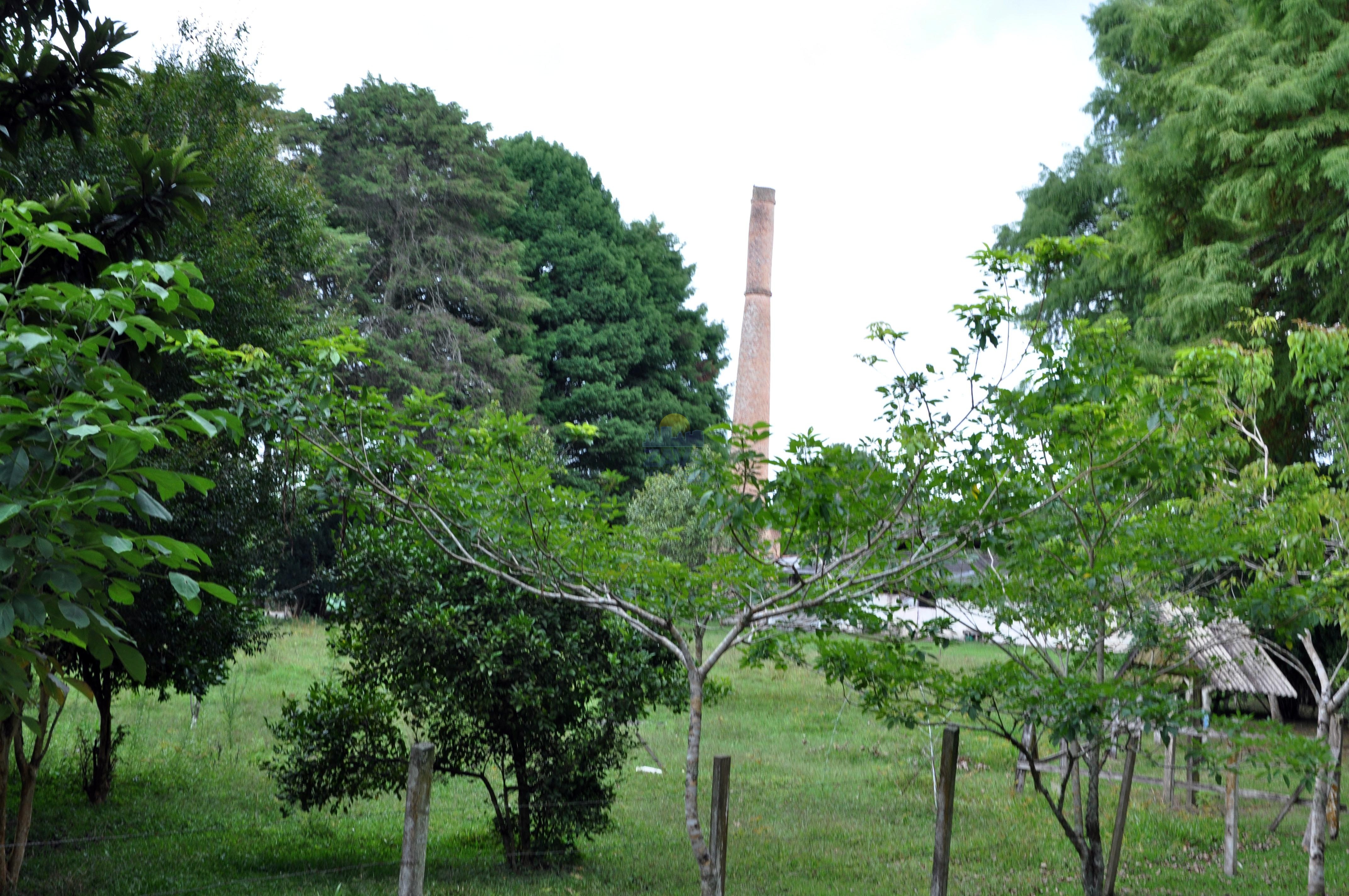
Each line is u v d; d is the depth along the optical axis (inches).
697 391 1727.4
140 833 436.5
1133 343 701.9
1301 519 352.8
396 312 1423.5
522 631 390.6
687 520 995.9
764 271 1775.3
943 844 325.4
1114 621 348.5
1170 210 720.3
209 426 162.2
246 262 430.9
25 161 388.2
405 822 219.5
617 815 504.7
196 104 487.2
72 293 161.6
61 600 146.5
